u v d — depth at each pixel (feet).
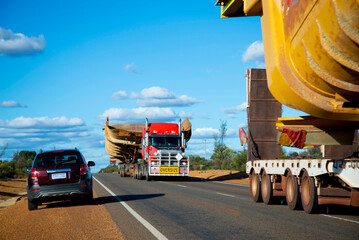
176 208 42.24
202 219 34.63
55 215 38.58
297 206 39.42
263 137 56.54
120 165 146.00
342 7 24.40
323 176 35.14
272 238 26.30
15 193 81.71
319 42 28.45
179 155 101.35
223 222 32.94
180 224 32.12
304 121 44.24
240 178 107.65
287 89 34.55
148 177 102.83
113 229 29.99
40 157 44.06
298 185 39.22
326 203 35.14
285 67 34.45
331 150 48.75
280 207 43.27
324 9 26.50
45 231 30.40
